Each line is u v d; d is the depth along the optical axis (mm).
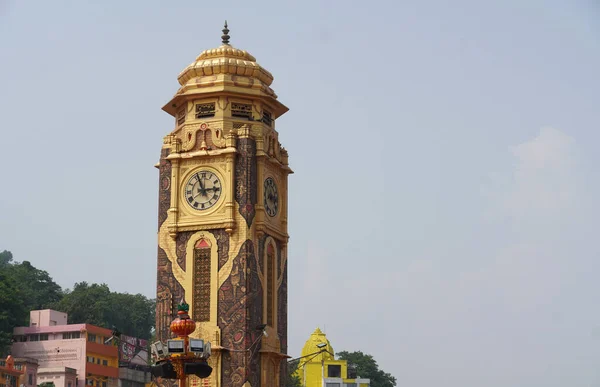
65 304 170500
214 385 87938
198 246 91500
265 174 93812
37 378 138875
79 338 144625
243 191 91250
